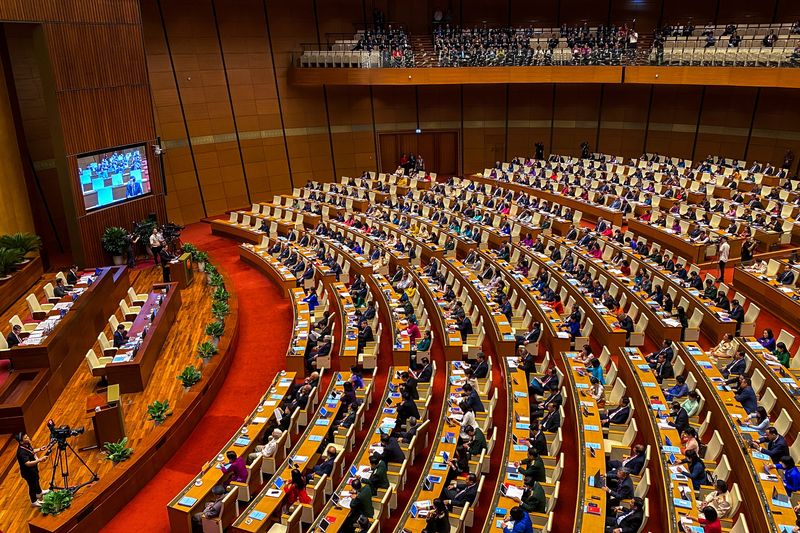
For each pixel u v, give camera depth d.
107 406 13.80
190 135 32.97
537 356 18.45
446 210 30.19
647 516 10.80
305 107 36.75
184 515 11.59
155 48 31.38
